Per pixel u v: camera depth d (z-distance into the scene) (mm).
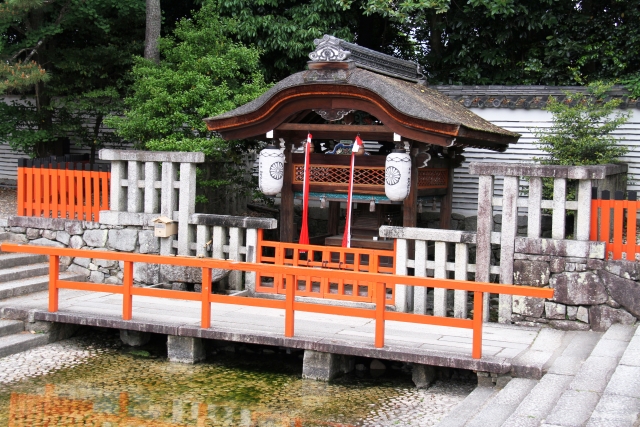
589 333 8320
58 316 8922
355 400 7312
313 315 9227
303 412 6992
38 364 8336
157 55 14031
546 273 8633
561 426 5262
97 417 6824
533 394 6281
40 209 11633
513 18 15406
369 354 7562
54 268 8953
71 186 11367
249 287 10305
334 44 9453
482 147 10508
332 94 9531
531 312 8727
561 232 8641
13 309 9164
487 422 5949
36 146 15734
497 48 16016
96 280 11156
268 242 10195
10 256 11008
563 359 7230
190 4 16547
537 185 8703
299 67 15492
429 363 7355
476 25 15969
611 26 15281
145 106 11852
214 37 12883
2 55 12828
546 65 15969
